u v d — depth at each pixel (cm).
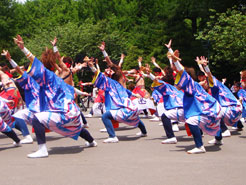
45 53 578
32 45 3262
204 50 2662
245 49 1736
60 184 380
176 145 637
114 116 677
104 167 457
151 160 500
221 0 2428
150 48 3175
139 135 757
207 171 432
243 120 1082
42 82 532
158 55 2795
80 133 605
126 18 3859
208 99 561
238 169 442
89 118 1221
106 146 630
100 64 3089
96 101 1104
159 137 745
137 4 3991
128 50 3138
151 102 1099
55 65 582
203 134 771
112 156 533
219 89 725
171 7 2812
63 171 438
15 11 3559
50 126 534
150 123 1040
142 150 585
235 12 1850
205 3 2531
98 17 4119
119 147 618
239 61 1839
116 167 457
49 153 566
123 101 688
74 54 2952
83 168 453
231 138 726
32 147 631
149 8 3984
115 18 3875
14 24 3516
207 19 2627
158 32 2866
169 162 485
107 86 682
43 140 536
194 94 557
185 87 552
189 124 555
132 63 2970
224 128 757
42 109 539
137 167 455
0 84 751
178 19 2791
